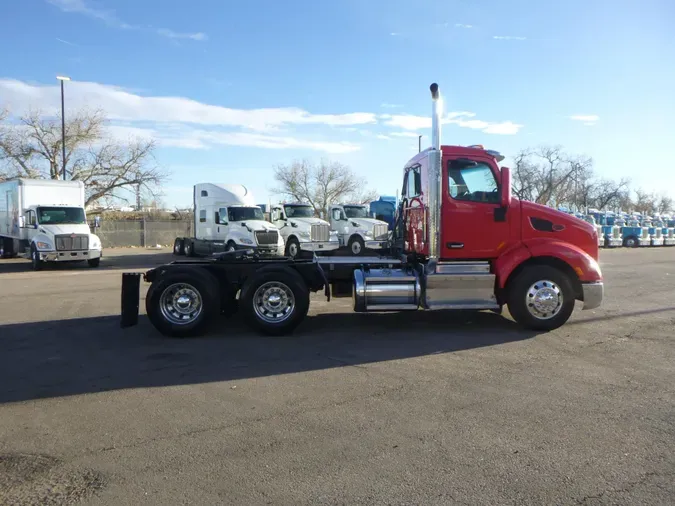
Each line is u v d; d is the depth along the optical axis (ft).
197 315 25.50
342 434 13.88
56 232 61.87
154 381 18.63
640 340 24.48
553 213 26.63
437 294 25.90
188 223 134.82
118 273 57.93
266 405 16.14
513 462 12.21
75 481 11.50
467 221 26.21
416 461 12.30
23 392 17.47
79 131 129.18
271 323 25.58
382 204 88.99
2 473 11.88
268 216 81.61
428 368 20.03
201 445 13.29
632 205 233.35
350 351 22.71
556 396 16.74
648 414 15.14
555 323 25.96
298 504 10.52
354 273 26.81
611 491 10.89
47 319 30.30
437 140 26.08
